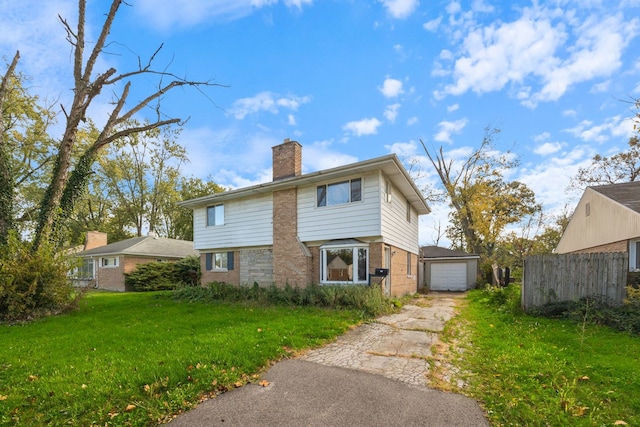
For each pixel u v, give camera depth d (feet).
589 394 12.40
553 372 14.52
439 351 19.10
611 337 20.72
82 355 18.38
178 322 27.37
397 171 38.40
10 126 64.49
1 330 27.43
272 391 13.57
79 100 37.22
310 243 43.19
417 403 12.38
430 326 26.23
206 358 16.34
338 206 40.04
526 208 97.60
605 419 10.75
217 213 55.11
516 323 25.82
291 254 43.57
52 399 12.73
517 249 99.60
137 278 69.51
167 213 121.60
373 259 37.76
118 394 12.94
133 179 111.55
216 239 54.39
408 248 53.31
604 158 86.12
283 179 45.68
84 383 14.05
